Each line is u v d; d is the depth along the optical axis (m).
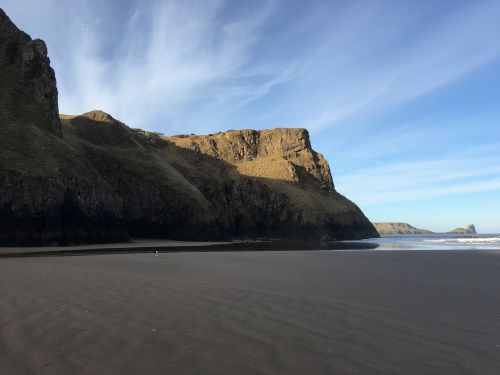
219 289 11.49
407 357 5.84
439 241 71.38
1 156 46.78
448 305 9.63
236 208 110.12
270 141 152.62
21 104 61.00
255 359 5.64
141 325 7.27
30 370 5.04
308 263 21.34
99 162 79.75
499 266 19.86
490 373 5.29
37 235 44.72
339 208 130.38
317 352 5.99
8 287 11.14
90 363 5.33
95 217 56.22
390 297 10.62
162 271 16.34
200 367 5.30
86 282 12.43
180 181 86.25
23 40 69.44
